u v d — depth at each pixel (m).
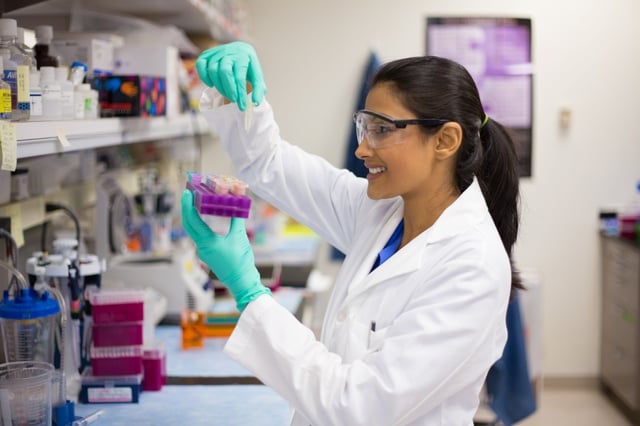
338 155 4.79
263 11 4.71
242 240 1.48
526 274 4.23
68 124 1.65
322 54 4.73
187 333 2.40
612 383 4.66
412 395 1.30
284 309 1.45
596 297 4.85
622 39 4.69
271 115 1.81
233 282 1.46
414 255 1.48
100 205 2.67
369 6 4.69
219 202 1.41
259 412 1.85
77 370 1.95
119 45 2.58
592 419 4.39
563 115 4.72
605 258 4.77
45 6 2.41
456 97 1.45
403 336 1.34
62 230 2.67
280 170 1.83
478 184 1.56
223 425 1.76
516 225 1.64
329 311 1.64
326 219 1.86
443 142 1.45
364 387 1.32
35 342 1.73
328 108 4.77
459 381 1.38
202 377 2.12
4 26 1.55
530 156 4.77
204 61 1.61
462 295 1.35
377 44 4.71
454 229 1.47
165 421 1.79
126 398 1.91
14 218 1.95
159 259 2.81
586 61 4.71
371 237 1.67
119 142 2.13
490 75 4.73
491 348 1.40
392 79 1.44
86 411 1.84
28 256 2.40
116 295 1.91
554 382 4.91
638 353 4.24
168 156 3.95
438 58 1.49
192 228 1.45
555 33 4.70
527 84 4.73
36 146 1.53
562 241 4.82
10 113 1.41
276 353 1.39
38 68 1.77
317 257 4.46
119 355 1.91
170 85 2.65
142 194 3.16
